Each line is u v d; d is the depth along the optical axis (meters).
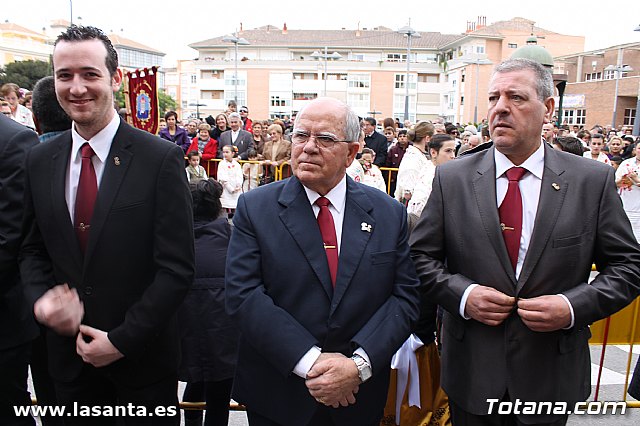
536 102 2.08
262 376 2.16
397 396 3.02
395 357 2.97
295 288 2.08
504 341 2.15
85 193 2.17
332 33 64.69
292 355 1.96
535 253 2.10
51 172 2.20
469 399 2.21
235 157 9.69
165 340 2.34
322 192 2.18
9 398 2.59
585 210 2.13
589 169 2.19
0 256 2.34
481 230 2.19
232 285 2.10
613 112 39.84
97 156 2.18
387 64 58.84
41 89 2.93
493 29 54.47
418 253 2.37
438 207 2.35
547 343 2.13
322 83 59.47
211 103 61.56
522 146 2.12
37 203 2.20
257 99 60.25
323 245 2.13
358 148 2.19
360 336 2.04
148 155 2.21
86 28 2.13
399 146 9.55
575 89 46.72
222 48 62.50
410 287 2.24
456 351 2.30
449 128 10.15
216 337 2.89
